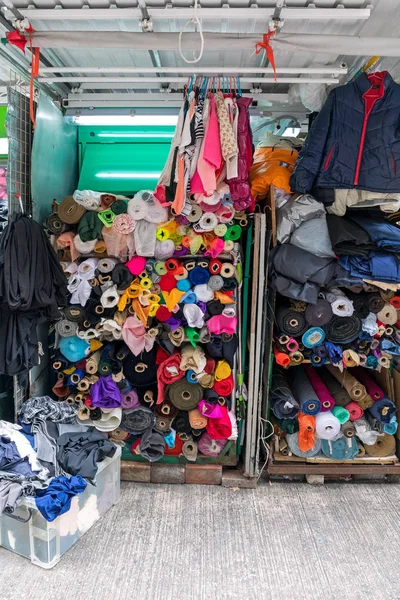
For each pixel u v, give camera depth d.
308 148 2.16
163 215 2.17
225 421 2.30
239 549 1.98
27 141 2.32
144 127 2.73
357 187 2.15
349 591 1.77
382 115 2.11
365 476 2.57
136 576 1.81
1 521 1.95
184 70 1.98
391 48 1.79
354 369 2.74
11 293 1.88
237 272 2.28
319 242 2.22
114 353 2.35
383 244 2.14
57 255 2.29
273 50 1.89
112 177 2.72
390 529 2.14
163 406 2.37
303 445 2.40
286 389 2.40
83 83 2.46
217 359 2.40
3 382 2.40
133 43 1.78
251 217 2.38
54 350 2.54
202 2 1.59
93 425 2.39
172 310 2.24
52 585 1.76
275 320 2.38
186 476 2.46
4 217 2.35
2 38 1.87
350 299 2.33
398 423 2.53
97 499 2.14
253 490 2.44
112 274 2.23
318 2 1.59
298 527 2.14
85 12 1.63
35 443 2.07
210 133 2.02
